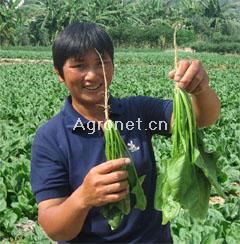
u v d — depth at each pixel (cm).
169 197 290
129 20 8931
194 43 8388
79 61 312
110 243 322
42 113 1688
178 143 293
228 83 3183
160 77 3725
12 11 7844
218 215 700
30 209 805
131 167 292
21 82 3159
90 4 8150
